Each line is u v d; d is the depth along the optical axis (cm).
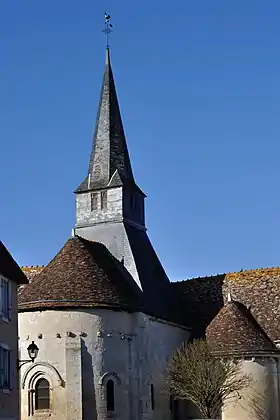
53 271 4750
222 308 5234
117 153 5772
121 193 5538
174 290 5888
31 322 4594
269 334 5066
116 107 5950
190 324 5575
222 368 4684
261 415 4728
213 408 4656
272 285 5497
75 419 4394
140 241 5619
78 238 5016
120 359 4631
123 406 4581
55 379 4469
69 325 4531
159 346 5059
